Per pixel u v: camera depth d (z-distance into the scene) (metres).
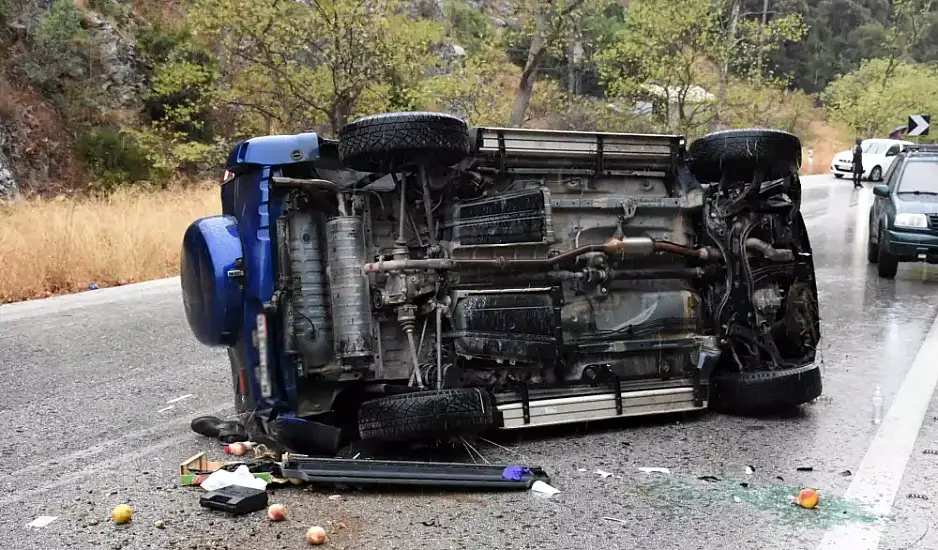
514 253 5.39
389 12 18.95
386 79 20.28
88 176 24.78
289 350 4.89
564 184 5.89
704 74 27.17
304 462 4.64
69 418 6.29
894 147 33.22
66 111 26.00
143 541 3.89
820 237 18.14
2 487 4.74
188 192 23.67
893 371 7.41
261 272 4.90
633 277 5.76
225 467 4.85
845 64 74.81
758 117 30.00
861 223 20.38
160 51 28.67
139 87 27.78
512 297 5.29
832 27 81.00
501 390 5.31
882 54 75.69
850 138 55.78
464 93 21.56
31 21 26.72
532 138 5.66
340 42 18.41
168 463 5.16
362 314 4.95
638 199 5.82
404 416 4.70
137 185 24.55
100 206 19.50
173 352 8.70
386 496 4.47
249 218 5.04
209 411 6.48
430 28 19.83
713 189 6.34
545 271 5.50
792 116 54.06
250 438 5.33
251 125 21.97
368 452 5.04
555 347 5.37
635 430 5.68
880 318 9.98
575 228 5.67
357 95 19.12
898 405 6.30
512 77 29.08
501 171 5.64
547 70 35.44
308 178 5.15
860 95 51.69
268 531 3.97
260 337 4.89
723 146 5.95
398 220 5.29
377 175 5.27
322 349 4.96
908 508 4.28
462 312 5.16
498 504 4.34
